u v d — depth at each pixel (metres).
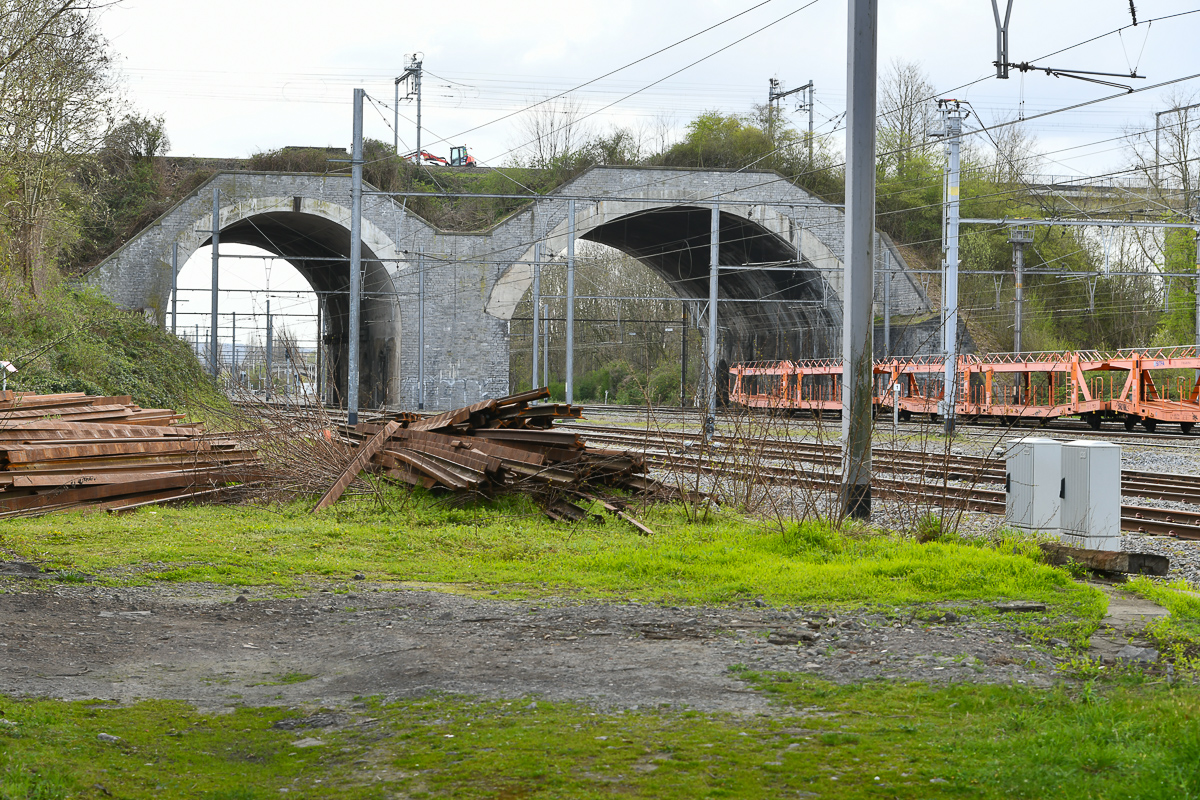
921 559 9.88
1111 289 64.19
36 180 33.97
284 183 55.06
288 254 70.25
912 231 65.62
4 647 6.76
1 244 34.03
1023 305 60.94
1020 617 7.67
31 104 30.44
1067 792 4.08
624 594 8.95
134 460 15.59
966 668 6.25
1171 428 41.69
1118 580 9.56
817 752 4.69
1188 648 6.67
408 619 7.97
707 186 58.12
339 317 75.00
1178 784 4.10
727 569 9.94
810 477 15.41
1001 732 4.94
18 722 5.09
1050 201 55.59
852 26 12.95
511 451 14.33
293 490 15.24
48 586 8.78
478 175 64.56
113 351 35.75
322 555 10.95
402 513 13.77
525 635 7.38
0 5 26.80
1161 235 61.62
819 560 10.69
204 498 15.20
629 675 6.23
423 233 57.19
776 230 58.38
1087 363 39.88
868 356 12.70
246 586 9.33
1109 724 4.89
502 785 4.33
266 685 6.19
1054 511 11.00
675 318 85.62
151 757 4.81
